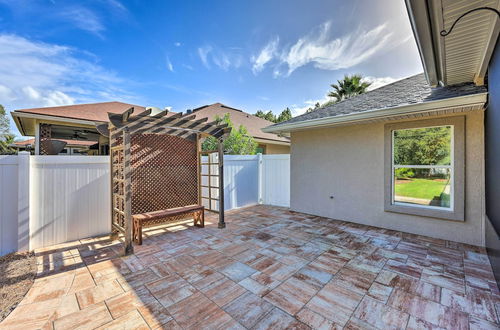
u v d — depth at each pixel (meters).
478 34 2.93
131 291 3.03
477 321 2.46
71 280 3.30
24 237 4.30
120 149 4.83
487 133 4.16
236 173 8.32
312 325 2.41
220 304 2.76
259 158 9.21
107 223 5.34
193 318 2.52
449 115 4.77
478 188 4.55
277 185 8.82
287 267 3.67
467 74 4.29
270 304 2.75
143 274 3.47
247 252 4.27
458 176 4.71
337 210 6.59
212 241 4.86
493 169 3.59
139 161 5.52
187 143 6.46
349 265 3.74
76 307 2.71
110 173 5.25
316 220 6.54
